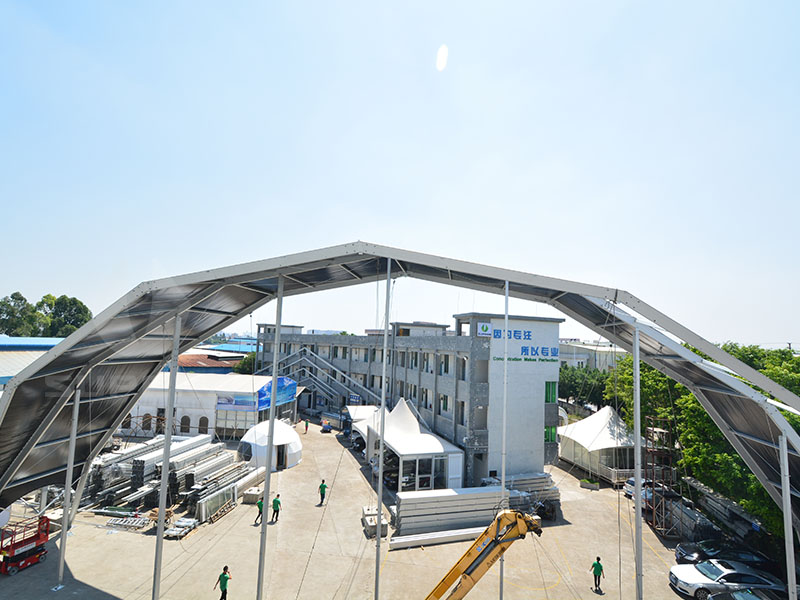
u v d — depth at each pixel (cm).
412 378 3316
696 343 1262
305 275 1548
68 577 1460
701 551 1742
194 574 1520
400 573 1572
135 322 1344
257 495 2253
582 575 1620
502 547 1137
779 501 1523
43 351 2955
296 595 1417
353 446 3378
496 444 2462
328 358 5053
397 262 1519
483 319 2502
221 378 3934
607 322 1591
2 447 1386
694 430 2003
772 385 1212
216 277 1222
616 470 2686
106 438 1853
